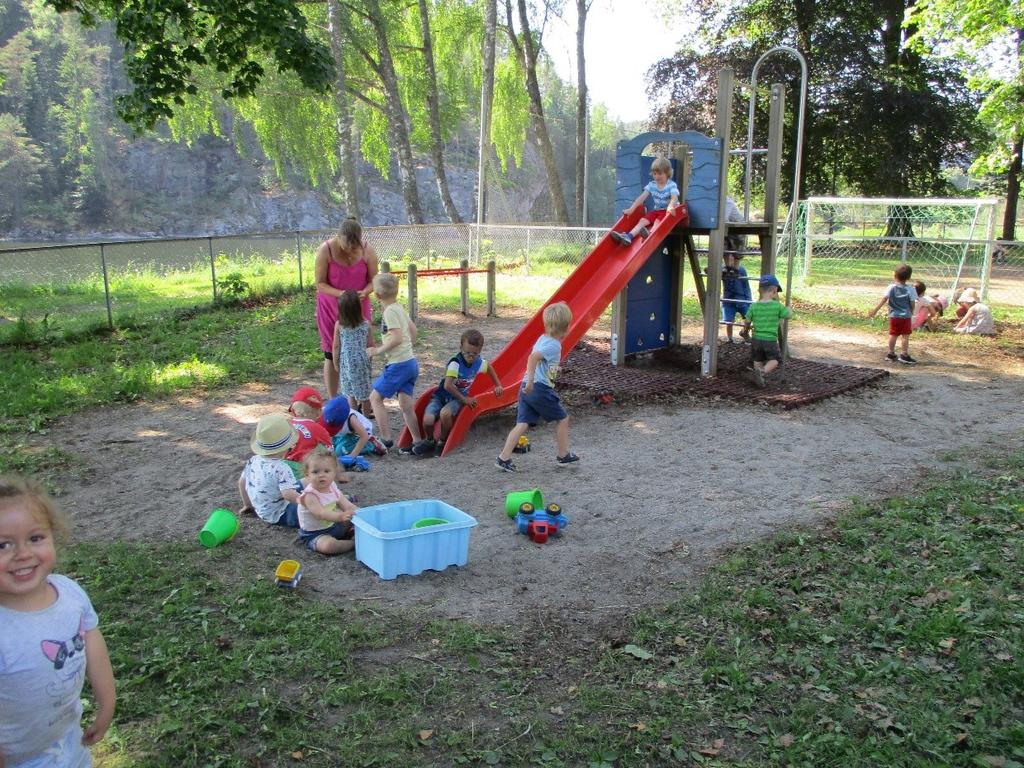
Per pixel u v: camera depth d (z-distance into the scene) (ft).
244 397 30.89
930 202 62.23
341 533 17.51
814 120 117.91
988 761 10.74
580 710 11.83
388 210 306.96
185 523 18.69
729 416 28.48
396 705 11.77
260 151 316.40
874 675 12.75
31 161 257.14
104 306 53.31
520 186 294.05
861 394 31.89
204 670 12.39
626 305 35.19
